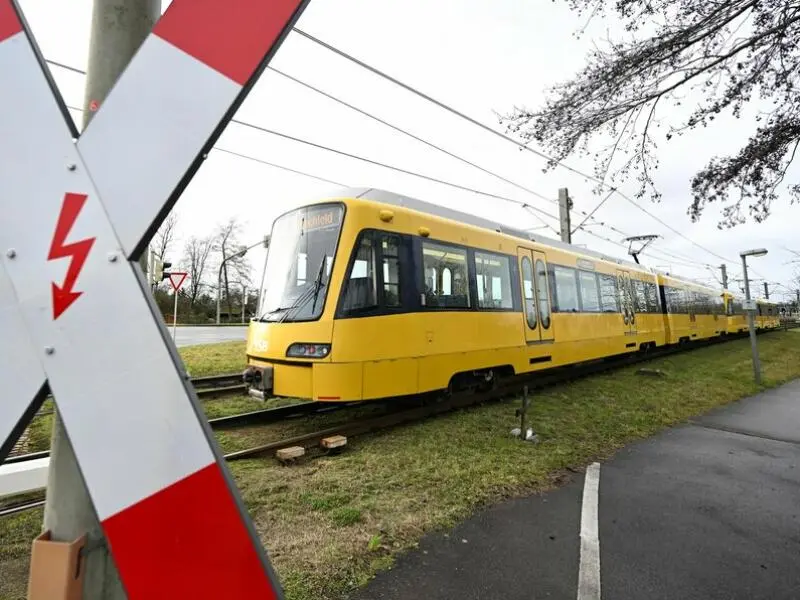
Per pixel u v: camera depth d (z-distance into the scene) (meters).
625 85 4.15
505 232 8.61
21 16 1.06
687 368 12.29
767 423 6.76
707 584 2.71
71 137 1.04
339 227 5.85
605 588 2.64
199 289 55.31
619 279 12.41
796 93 4.21
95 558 1.10
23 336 0.97
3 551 2.93
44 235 0.99
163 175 1.04
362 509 3.54
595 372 11.55
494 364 7.40
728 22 3.68
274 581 1.02
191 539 0.99
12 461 4.46
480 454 4.91
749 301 10.73
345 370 5.45
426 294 6.41
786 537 3.30
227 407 7.43
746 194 4.95
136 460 0.98
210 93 1.07
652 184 4.65
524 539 3.19
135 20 1.30
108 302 1.00
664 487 4.21
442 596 2.53
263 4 1.10
